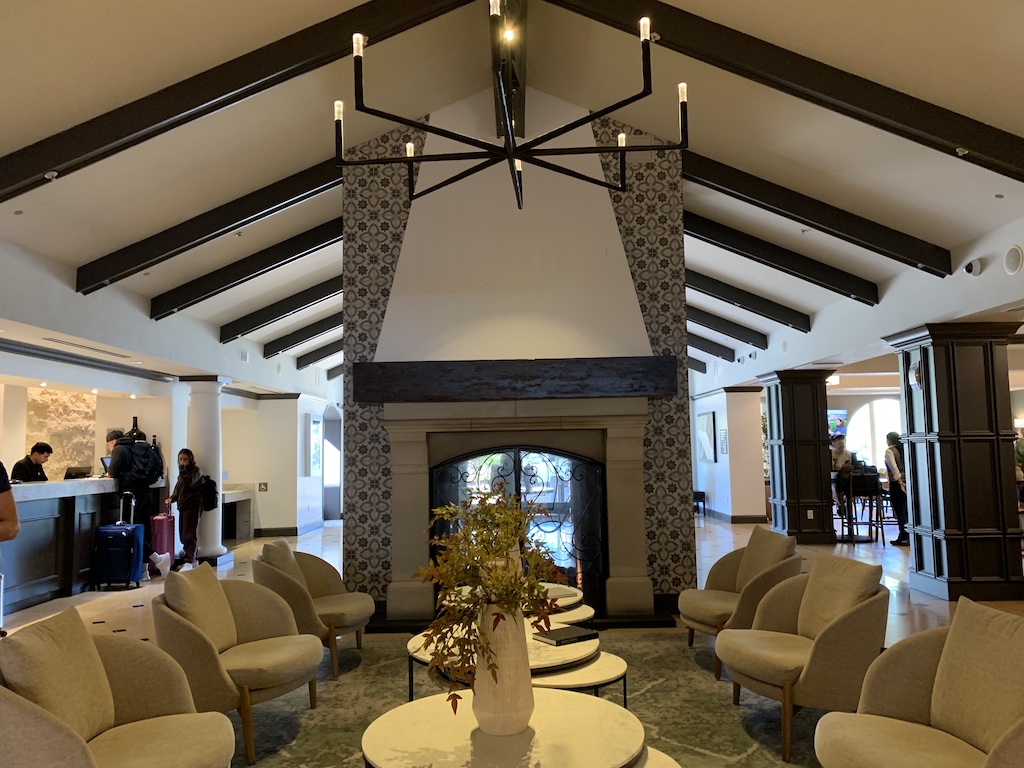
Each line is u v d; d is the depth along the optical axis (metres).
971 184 5.38
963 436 6.78
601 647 5.24
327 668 4.91
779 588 4.05
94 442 11.54
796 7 4.24
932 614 6.13
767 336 11.24
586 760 2.36
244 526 12.41
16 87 4.08
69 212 5.50
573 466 6.25
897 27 4.14
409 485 6.06
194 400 9.36
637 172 6.44
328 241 7.77
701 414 15.98
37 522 6.97
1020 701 2.39
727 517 13.79
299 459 12.91
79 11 3.78
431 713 2.79
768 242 7.77
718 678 4.54
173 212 6.12
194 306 8.30
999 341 6.82
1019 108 4.39
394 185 6.43
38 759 2.25
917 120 4.59
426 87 6.01
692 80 5.39
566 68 5.95
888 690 2.79
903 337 7.22
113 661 2.83
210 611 3.79
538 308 6.14
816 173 6.00
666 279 6.37
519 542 2.72
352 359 6.34
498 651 2.55
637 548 6.03
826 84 4.58
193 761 2.49
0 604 5.50
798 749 3.51
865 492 10.55
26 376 7.09
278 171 6.25
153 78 4.43
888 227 6.41
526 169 6.34
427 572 2.51
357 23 4.59
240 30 4.36
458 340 6.09
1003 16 3.84
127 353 7.40
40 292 5.84
